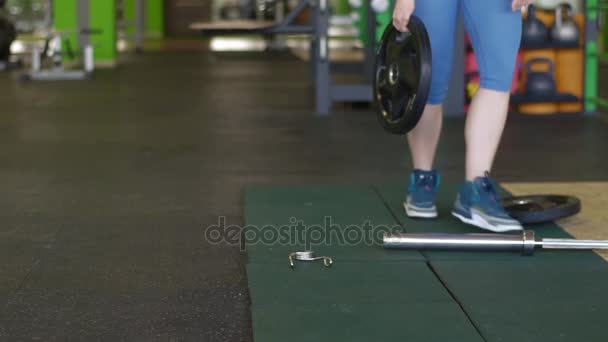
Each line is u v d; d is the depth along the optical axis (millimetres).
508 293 2098
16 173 3689
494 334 1837
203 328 1948
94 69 8641
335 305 2014
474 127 2631
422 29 2449
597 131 4773
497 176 3609
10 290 2203
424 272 2266
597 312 1969
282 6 11305
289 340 1803
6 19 8633
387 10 5262
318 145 4383
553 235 2617
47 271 2357
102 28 8953
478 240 2420
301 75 8102
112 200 3199
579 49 5332
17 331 1933
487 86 2602
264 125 5055
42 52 7992
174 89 6914
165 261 2447
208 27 5223
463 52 5234
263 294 2090
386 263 2344
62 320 1998
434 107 2693
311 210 2949
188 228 2799
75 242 2643
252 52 11086
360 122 5137
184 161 3969
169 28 15344
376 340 1803
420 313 1961
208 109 5758
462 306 2006
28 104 5965
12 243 2633
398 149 4246
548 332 1849
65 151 4215
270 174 3668
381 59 2666
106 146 4355
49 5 8078
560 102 5328
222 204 3133
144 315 2027
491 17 2527
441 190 3246
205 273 2340
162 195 3279
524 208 2865
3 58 8656
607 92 6797
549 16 5418
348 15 13750
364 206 3002
